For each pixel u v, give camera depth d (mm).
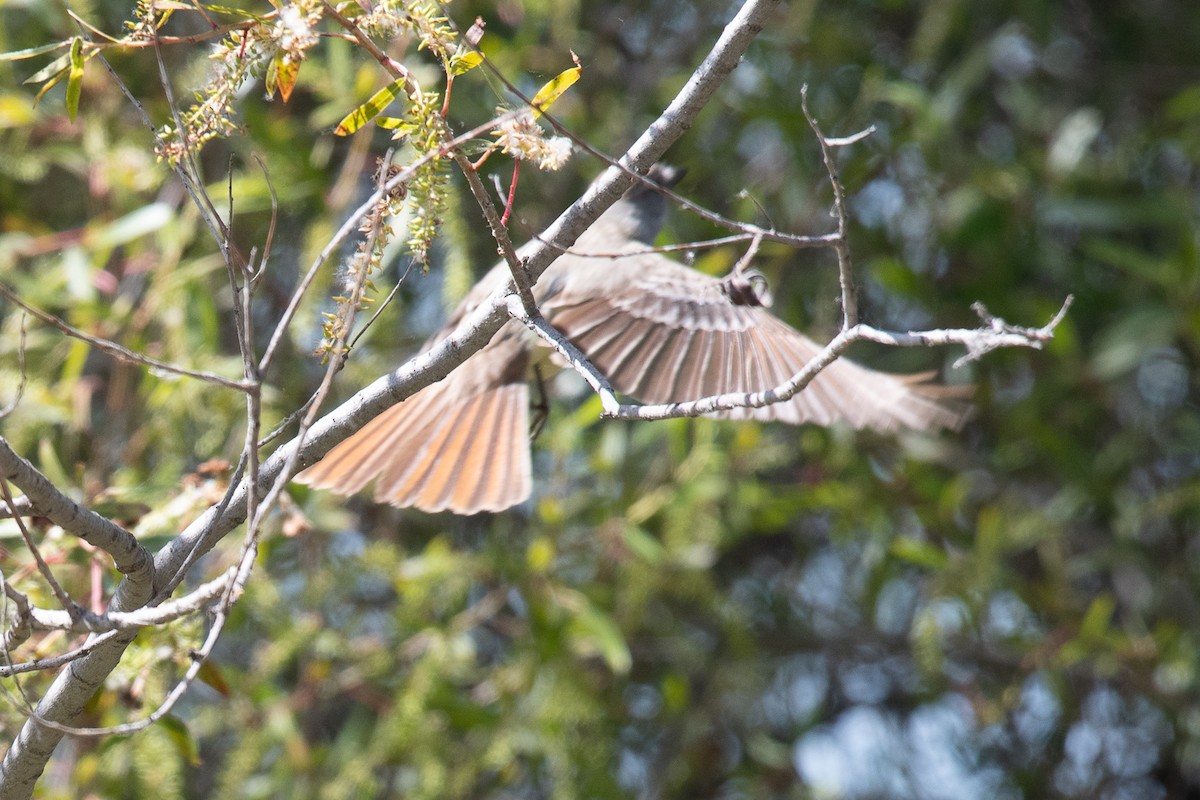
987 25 11625
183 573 4742
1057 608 10438
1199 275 10188
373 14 4535
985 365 10922
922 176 11039
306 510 9086
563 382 10102
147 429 8875
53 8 9516
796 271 10984
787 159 11102
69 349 9047
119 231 8836
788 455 10203
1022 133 11547
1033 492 11398
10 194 10164
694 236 10344
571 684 9234
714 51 4898
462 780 9102
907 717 11578
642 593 9406
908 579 11406
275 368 9766
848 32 10992
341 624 9805
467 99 9547
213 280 10086
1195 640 10602
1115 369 10195
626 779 10805
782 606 11359
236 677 8852
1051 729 11305
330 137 9656
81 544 6691
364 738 9477
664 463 10016
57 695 4898
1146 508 10344
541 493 10438
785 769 10758
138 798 8062
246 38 4625
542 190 10484
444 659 8977
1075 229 11781
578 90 10766
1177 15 12016
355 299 4430
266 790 9031
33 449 8711
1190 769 11266
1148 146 11320
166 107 9539
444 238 8430
